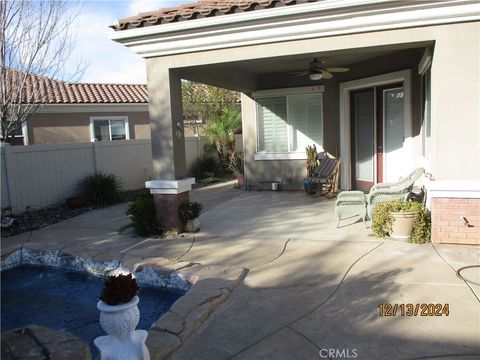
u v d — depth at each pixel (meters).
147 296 5.46
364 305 4.30
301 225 7.69
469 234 5.90
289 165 11.64
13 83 11.17
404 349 3.50
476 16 5.54
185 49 6.91
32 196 10.30
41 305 5.42
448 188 5.84
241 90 11.44
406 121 8.72
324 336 3.77
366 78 9.70
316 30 6.17
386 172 9.76
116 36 6.88
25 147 10.11
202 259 6.07
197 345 3.72
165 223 7.47
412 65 8.48
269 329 3.94
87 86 18.86
